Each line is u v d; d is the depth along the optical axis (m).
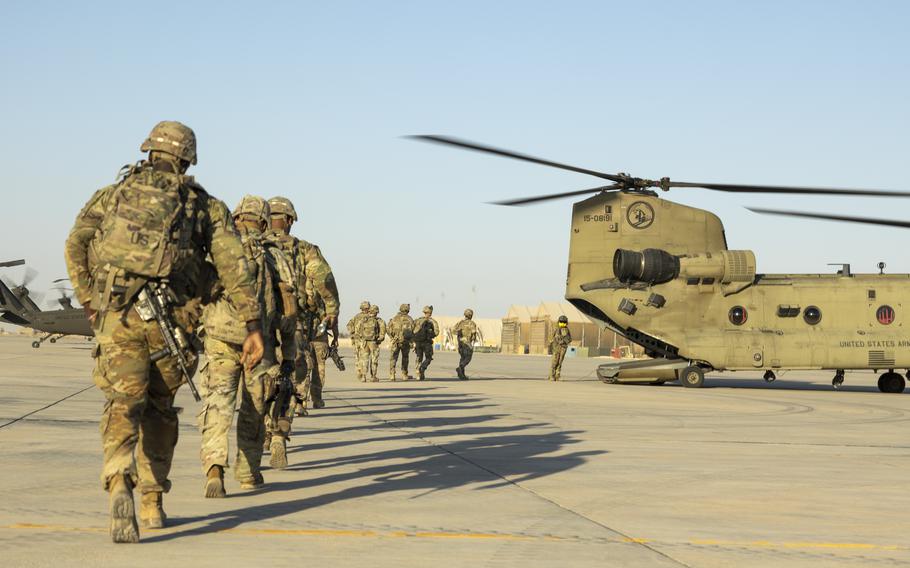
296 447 8.63
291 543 4.39
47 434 9.09
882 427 12.10
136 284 4.33
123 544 4.28
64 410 11.77
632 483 6.67
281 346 6.93
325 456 7.98
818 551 4.49
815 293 21.64
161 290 4.39
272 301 6.22
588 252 21.89
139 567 3.82
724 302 21.50
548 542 4.54
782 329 21.53
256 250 6.24
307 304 8.59
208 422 5.78
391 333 23.50
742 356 21.27
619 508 5.61
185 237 4.43
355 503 5.62
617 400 16.50
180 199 4.43
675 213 21.91
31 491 5.77
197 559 3.99
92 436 8.98
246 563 3.94
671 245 21.84
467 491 6.16
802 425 12.19
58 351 40.50
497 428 10.80
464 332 24.23
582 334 82.50
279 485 6.34
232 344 5.82
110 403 4.34
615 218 21.81
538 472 7.14
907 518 5.48
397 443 9.04
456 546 4.40
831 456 8.69
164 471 4.74
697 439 10.05
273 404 7.20
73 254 4.41
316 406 13.55
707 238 21.98
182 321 4.53
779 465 7.91
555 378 24.39
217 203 4.62
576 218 21.97
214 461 5.71
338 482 6.50
